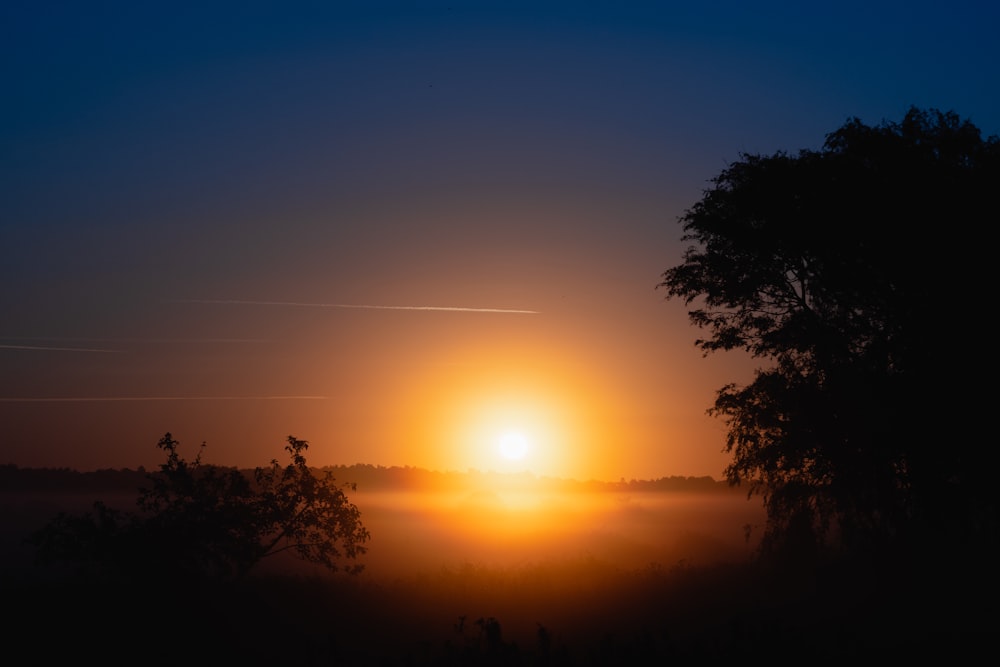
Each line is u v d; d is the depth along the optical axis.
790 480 34.72
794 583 30.69
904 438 30.44
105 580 32.94
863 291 32.31
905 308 31.39
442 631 25.59
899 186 31.14
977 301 29.64
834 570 31.84
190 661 23.36
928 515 30.59
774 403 34.22
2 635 25.66
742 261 35.69
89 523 33.56
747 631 20.83
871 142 32.41
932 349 30.25
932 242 30.39
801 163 33.91
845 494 33.41
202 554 33.66
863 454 31.92
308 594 30.55
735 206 35.34
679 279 37.06
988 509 30.98
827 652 18.61
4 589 32.41
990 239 29.77
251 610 28.22
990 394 29.36
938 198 30.55
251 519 34.03
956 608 24.91
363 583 34.81
